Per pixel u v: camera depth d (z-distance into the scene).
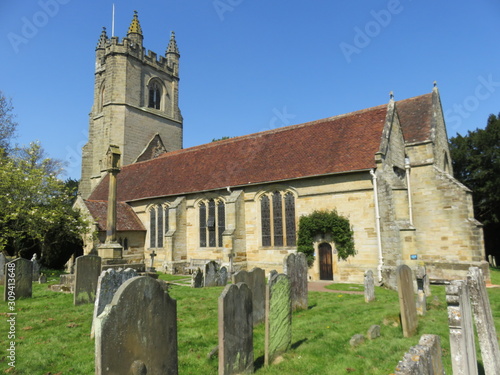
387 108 24.66
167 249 27.47
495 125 36.41
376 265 20.09
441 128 27.42
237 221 24.86
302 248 22.22
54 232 26.36
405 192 20.55
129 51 41.78
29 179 25.31
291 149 26.28
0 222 22.61
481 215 38.97
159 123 44.47
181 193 28.64
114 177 18.97
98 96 44.16
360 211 21.00
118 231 28.95
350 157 22.25
